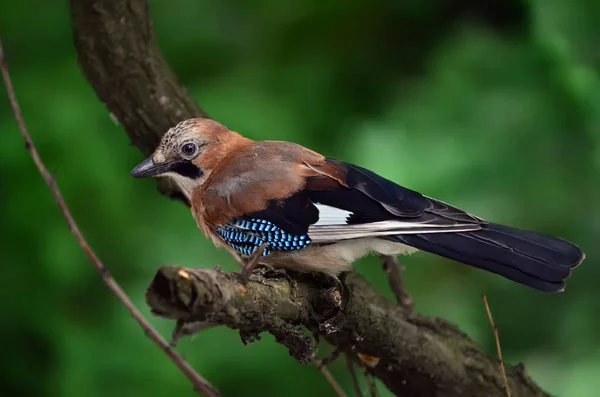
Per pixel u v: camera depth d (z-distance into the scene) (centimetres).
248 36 1233
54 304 1098
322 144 1173
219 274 561
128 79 818
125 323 1074
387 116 1091
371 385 764
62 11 1192
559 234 1083
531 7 1073
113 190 1095
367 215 739
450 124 1070
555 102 1067
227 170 787
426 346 745
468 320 1102
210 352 1070
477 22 1221
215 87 1173
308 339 624
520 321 1109
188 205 869
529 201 1065
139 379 1058
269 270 656
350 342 720
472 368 771
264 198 759
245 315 586
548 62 1072
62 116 1093
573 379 1050
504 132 1063
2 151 1078
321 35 1246
